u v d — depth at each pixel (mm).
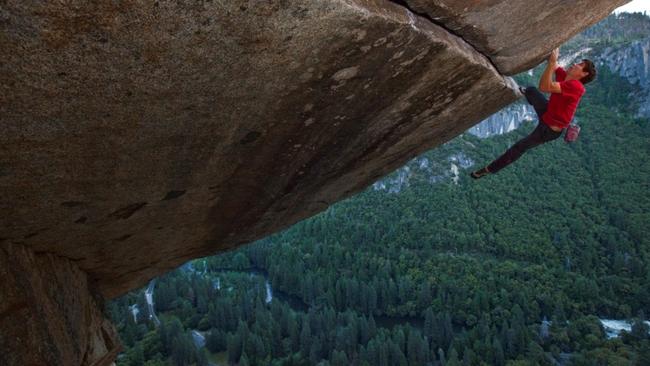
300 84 2947
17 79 2102
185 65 2387
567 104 4980
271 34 2408
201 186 4039
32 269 4203
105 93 2383
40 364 3891
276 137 3568
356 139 4180
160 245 5676
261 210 5344
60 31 1952
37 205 3326
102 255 5391
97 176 3188
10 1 1769
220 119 3010
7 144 2506
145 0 1965
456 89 3932
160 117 2744
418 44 3086
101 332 6129
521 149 5500
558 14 3439
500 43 3619
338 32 2588
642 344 61812
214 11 2145
